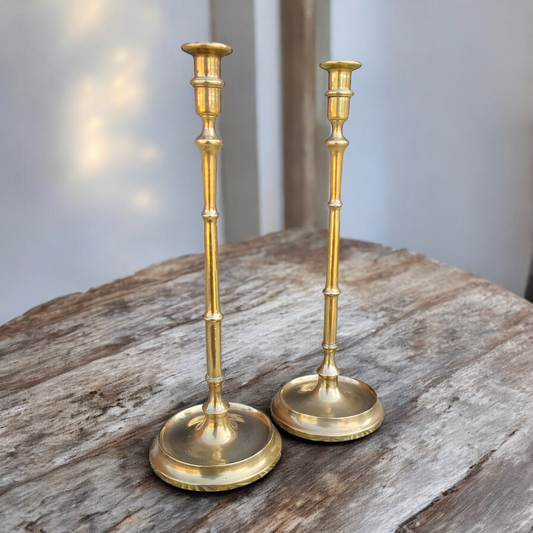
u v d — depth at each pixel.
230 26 1.77
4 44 1.53
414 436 0.55
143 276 1.00
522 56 1.57
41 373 0.67
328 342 0.54
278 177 1.94
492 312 0.85
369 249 1.16
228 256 1.10
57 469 0.50
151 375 0.67
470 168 1.77
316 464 0.51
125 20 1.70
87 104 1.71
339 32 1.73
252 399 0.61
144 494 0.47
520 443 0.54
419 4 1.71
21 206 1.69
